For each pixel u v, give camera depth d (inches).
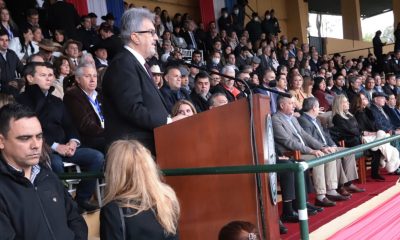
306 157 177.9
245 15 572.7
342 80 357.1
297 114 217.6
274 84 261.9
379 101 266.5
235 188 85.5
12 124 71.2
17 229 70.1
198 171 80.0
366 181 223.8
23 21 271.9
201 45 426.9
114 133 90.0
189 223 88.2
